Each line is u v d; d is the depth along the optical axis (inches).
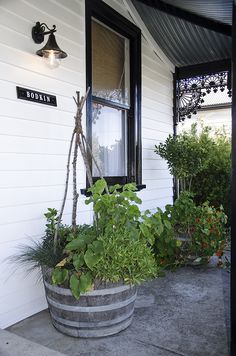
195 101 200.1
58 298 87.1
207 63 195.6
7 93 99.5
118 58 156.4
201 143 193.6
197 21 145.0
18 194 102.8
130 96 163.3
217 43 174.7
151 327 94.3
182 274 139.9
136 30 162.6
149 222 95.6
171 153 176.2
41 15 110.6
